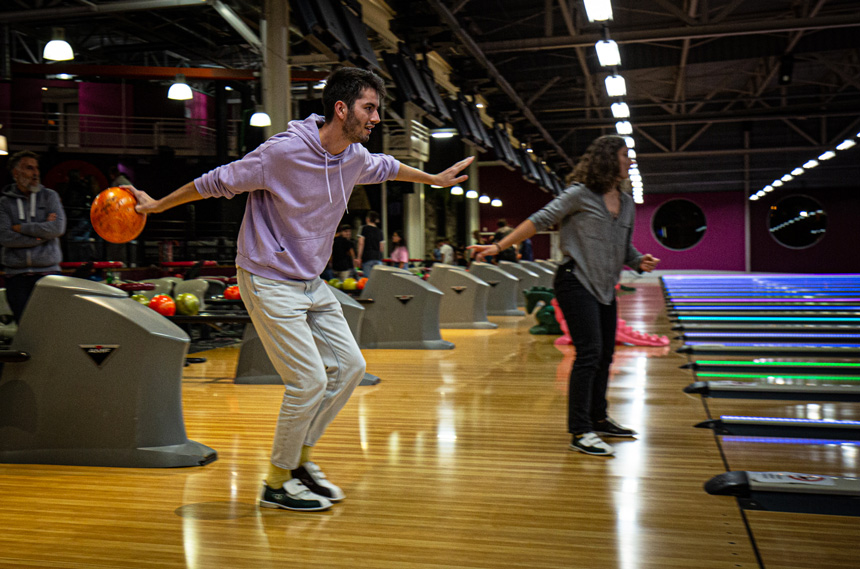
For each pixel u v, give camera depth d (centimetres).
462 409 388
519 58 1276
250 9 1036
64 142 1762
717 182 2748
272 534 205
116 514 223
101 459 278
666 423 350
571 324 300
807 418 355
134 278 825
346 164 220
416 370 531
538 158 2028
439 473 268
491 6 1064
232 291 525
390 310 662
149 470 273
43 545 196
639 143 2489
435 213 2533
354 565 183
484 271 1014
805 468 271
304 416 221
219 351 653
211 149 1838
